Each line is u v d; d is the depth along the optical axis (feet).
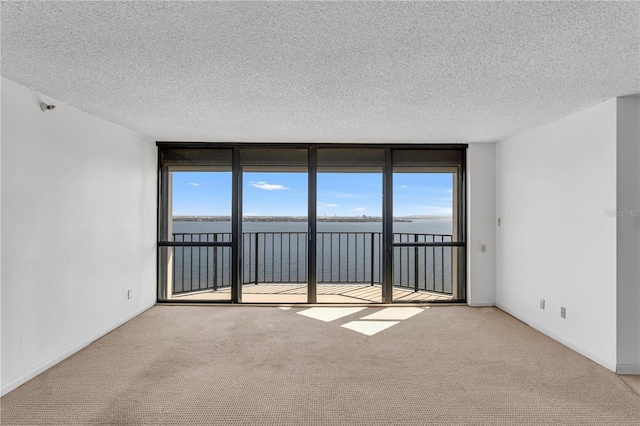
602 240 9.52
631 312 9.00
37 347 8.97
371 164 15.92
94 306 11.35
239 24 5.83
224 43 6.51
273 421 6.91
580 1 5.07
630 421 6.94
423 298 16.60
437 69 7.62
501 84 8.45
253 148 15.72
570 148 10.84
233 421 6.91
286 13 5.49
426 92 9.06
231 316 13.91
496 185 15.44
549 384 8.41
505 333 12.01
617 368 8.98
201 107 10.47
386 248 15.80
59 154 9.89
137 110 10.79
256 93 9.23
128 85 8.69
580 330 10.34
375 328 12.51
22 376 8.45
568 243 10.88
